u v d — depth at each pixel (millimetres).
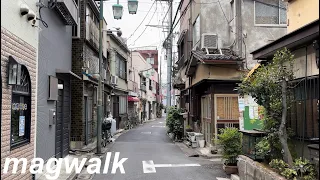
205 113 16656
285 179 6320
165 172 10648
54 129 10898
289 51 7121
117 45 29125
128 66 36094
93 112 19375
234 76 14695
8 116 6562
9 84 6488
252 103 9727
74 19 12211
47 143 10000
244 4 15414
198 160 13039
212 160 13031
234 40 15461
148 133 27547
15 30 6941
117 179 9719
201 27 16547
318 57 6297
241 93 7895
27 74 7754
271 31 15398
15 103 7230
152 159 13312
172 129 21172
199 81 15578
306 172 6359
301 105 7336
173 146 18062
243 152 9188
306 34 6320
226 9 16656
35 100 8406
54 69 10977
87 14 16938
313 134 6816
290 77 7000
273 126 7547
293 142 7758
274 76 6969
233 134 10297
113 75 26109
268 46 8117
